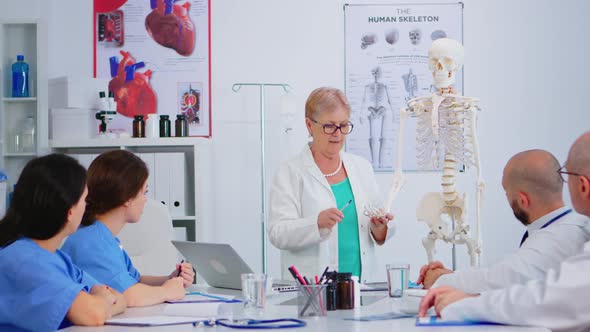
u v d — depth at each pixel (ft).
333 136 10.48
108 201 8.30
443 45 10.56
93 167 8.34
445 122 10.52
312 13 16.80
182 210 15.26
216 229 16.79
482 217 16.61
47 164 6.91
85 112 15.66
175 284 8.61
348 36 16.78
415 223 16.69
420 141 10.84
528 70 16.66
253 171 16.81
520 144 16.65
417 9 16.78
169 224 11.20
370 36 16.78
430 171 16.69
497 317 6.20
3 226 6.96
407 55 16.78
